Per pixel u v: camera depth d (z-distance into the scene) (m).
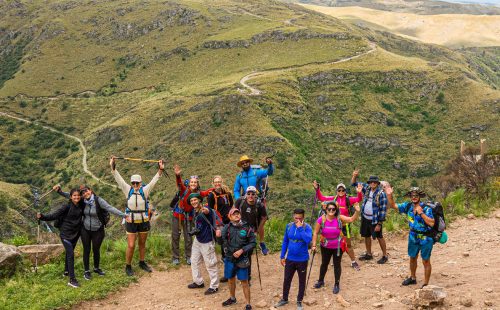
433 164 125.38
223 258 9.70
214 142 121.31
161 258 11.88
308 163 114.50
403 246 12.21
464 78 156.12
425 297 8.13
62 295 9.49
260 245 12.07
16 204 97.44
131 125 143.25
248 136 119.81
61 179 140.00
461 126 140.38
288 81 152.88
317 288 9.64
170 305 9.35
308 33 197.75
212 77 190.75
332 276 10.36
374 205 10.82
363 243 12.75
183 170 115.50
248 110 128.25
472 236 12.30
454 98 151.00
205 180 109.88
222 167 112.88
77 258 11.80
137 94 197.00
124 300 9.69
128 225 10.59
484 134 136.12
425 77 159.38
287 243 8.93
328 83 157.75
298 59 185.50
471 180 24.33
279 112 132.88
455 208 14.91
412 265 9.26
